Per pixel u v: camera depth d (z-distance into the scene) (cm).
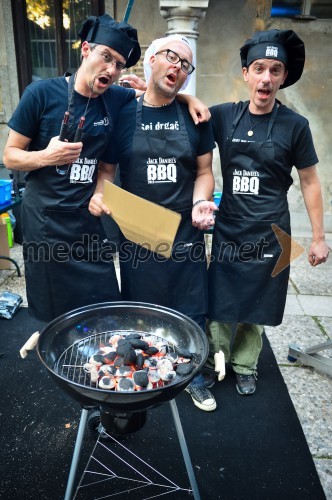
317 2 423
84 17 443
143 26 432
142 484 172
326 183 484
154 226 150
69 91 161
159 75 165
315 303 333
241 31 436
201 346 142
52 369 130
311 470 180
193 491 154
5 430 197
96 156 175
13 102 464
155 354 147
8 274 364
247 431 201
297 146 189
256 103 183
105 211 160
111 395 116
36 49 455
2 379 232
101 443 191
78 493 167
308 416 213
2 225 357
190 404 219
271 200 193
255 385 231
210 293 213
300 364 255
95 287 192
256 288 203
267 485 173
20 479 172
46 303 192
